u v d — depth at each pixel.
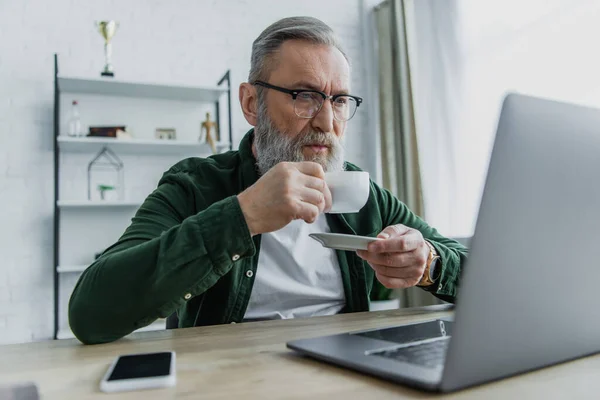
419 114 3.28
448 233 3.04
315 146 1.22
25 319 2.82
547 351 0.48
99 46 3.06
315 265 1.28
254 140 1.36
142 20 3.18
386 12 3.57
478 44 2.92
